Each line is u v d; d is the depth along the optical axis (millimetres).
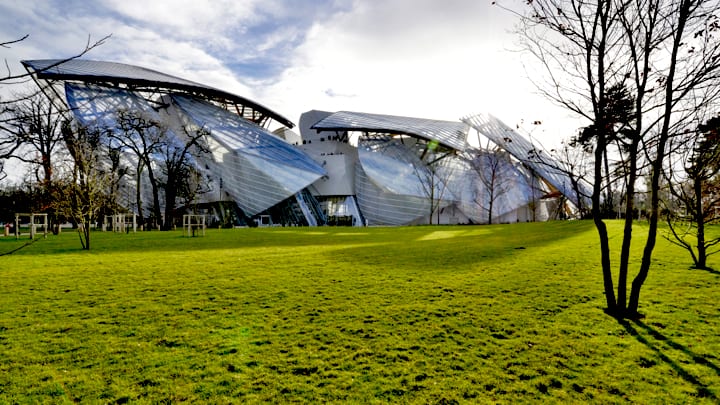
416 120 79438
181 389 5219
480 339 6840
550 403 4863
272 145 70500
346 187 72188
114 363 5988
